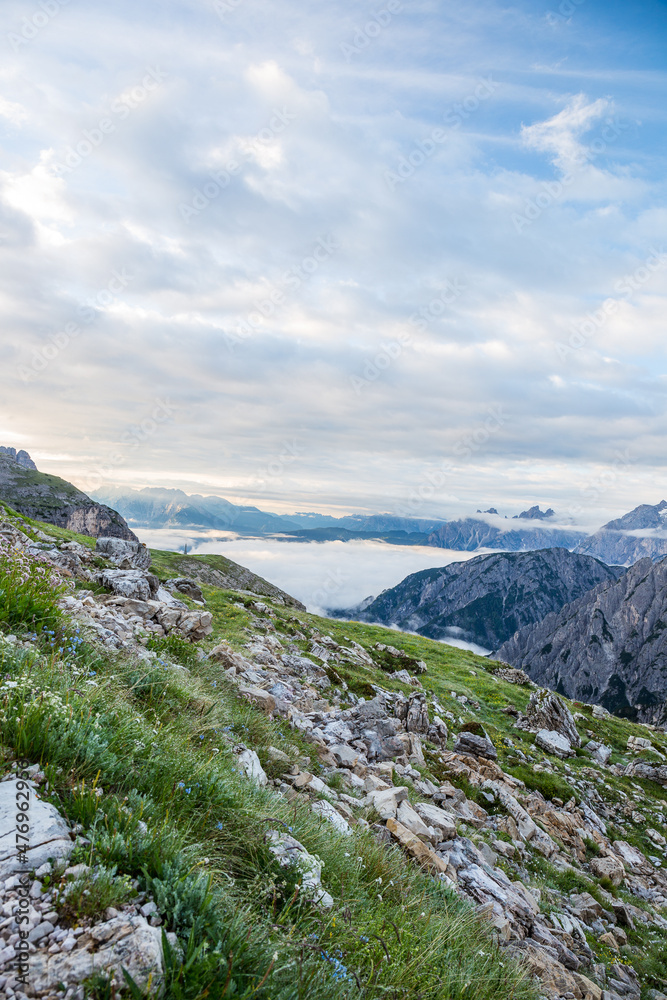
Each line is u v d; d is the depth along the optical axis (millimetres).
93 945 2893
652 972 12602
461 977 5418
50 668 6176
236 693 12836
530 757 33688
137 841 3857
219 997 3078
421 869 8805
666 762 41656
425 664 55875
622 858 22594
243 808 5801
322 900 5172
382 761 16203
